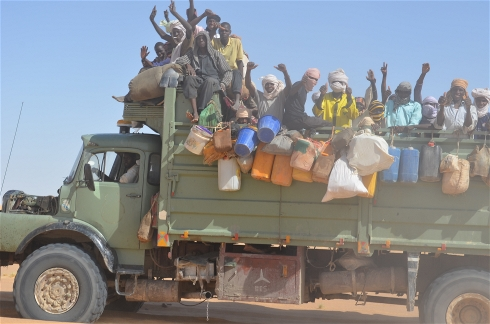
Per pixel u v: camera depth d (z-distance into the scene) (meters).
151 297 8.49
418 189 7.79
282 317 10.19
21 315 8.15
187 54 8.88
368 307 11.72
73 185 8.61
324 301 12.48
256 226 8.00
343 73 8.97
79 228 8.34
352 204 7.86
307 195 7.93
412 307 7.68
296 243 7.93
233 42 9.80
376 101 8.56
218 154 7.82
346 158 7.51
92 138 8.74
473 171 7.54
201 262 8.31
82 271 8.17
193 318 9.66
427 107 9.33
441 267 8.29
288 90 8.45
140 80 8.53
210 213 8.05
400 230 7.80
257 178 7.82
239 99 8.81
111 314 9.56
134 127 9.23
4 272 17.03
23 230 8.52
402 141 7.79
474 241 7.70
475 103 8.77
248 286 8.12
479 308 7.69
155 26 10.74
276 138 7.64
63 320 8.09
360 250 7.80
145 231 8.14
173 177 8.12
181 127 8.22
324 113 9.03
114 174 8.79
